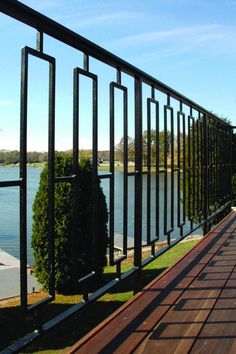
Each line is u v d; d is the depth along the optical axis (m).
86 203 5.34
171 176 3.43
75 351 1.73
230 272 3.06
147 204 2.81
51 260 1.65
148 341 1.84
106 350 1.74
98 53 1.95
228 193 6.65
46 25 1.53
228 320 2.11
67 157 6.68
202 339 1.87
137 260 2.62
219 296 2.49
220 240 4.32
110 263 2.26
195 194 4.58
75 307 1.90
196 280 2.84
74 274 1.88
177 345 1.80
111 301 6.49
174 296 2.48
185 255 3.63
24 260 1.47
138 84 2.55
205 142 4.76
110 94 2.19
